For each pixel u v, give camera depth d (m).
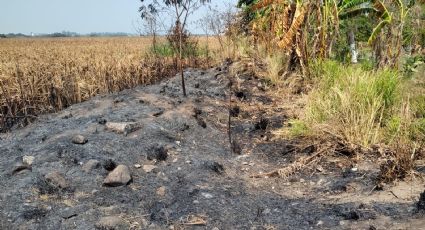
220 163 4.51
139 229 3.07
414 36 10.60
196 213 3.30
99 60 12.33
